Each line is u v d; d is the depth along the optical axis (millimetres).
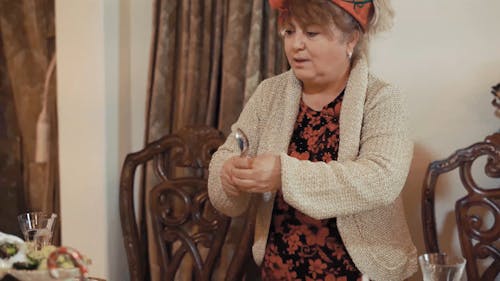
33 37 2920
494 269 1993
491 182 2170
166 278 2336
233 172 1528
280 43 2361
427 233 2057
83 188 2598
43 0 2891
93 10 2512
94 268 2613
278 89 1734
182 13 2512
